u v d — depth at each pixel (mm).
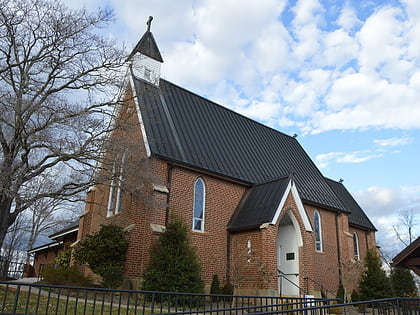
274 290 18094
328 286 24766
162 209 17688
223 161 22406
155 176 15656
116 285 15562
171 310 13484
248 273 19109
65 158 13531
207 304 16156
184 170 19719
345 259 26312
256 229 19578
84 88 14695
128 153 15008
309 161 31594
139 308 12969
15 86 13797
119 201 19969
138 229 17344
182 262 15891
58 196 14125
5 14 13625
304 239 20875
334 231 27141
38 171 13383
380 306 11516
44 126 12773
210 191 20797
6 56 13781
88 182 14492
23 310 10703
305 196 25297
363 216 34844
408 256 11641
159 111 21500
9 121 13156
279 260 21922
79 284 16031
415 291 28297
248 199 21953
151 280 15508
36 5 13992
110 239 16609
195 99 25844
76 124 13289
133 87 21078
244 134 27297
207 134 23547
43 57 14031
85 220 21922
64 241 29000
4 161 12047
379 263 24906
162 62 25422
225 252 20359
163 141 19500
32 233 35344
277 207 19547
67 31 14062
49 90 13828
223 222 20828
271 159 27031
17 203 13336
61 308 11445
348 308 20266
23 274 33156
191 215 19344
